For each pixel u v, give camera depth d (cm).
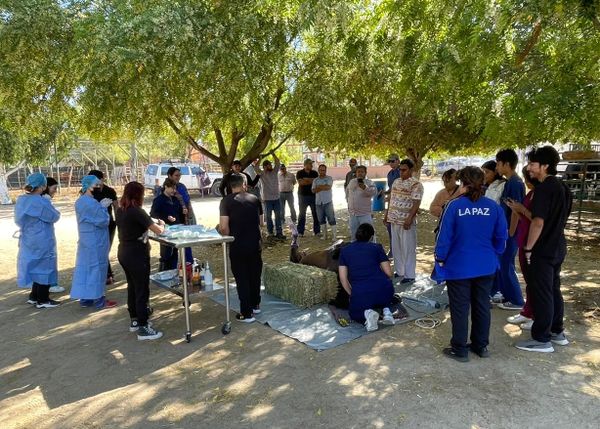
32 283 607
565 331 475
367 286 512
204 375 411
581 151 1007
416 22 589
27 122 848
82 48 681
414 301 578
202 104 774
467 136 1188
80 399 378
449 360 418
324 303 587
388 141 1233
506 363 408
